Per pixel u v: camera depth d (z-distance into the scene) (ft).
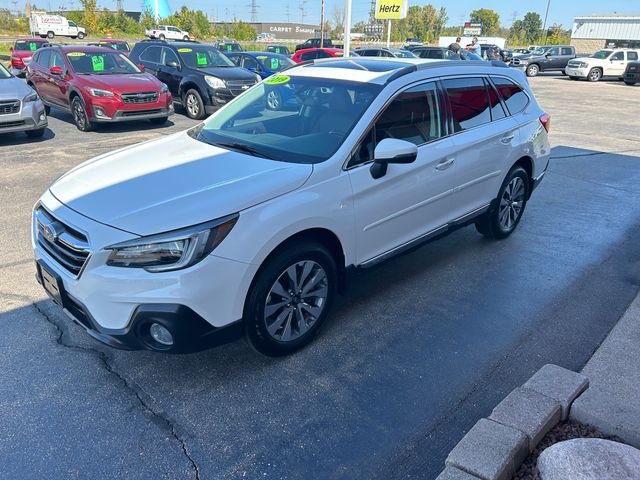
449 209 14.71
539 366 11.15
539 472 7.80
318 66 14.87
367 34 209.87
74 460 8.59
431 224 14.23
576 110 51.90
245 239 9.62
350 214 11.47
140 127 37.76
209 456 8.73
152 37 176.24
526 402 8.79
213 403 9.93
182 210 9.45
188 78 40.93
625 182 25.96
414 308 13.47
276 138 12.59
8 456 8.61
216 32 249.55
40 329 12.11
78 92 34.45
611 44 153.48
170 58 43.09
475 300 13.91
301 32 333.83
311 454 8.80
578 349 11.76
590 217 20.63
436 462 8.66
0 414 9.49
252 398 10.09
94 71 36.50
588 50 158.10
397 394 10.27
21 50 77.71
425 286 14.66
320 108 12.89
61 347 11.48
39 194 21.83
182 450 8.84
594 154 32.14
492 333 12.37
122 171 11.31
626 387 9.51
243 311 10.10
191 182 10.46
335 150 11.53
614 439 8.50
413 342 11.98
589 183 25.67
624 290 14.53
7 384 10.26
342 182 11.27
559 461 7.53
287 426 9.41
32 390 10.12
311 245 10.86
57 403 9.81
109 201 10.00
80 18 214.28
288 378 10.68
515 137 16.62
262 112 13.92
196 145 12.80
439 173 13.78
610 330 12.51
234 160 11.51
